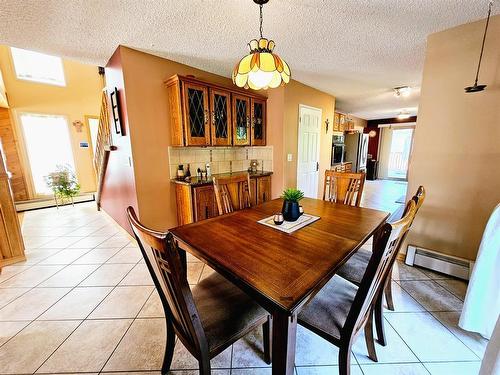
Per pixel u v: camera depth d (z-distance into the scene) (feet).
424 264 7.18
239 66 4.71
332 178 7.72
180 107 8.55
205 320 3.37
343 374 3.34
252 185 11.00
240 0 5.22
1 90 12.94
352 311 3.05
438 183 6.94
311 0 5.20
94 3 5.28
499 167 5.98
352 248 3.86
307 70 10.07
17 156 15.16
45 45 7.50
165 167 9.39
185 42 7.36
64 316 5.44
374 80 11.64
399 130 28.07
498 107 5.86
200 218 9.27
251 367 4.17
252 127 11.24
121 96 8.23
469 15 5.77
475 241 6.50
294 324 2.64
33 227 11.80
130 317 5.40
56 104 16.43
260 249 3.83
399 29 6.51
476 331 4.58
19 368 4.16
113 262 8.05
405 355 4.35
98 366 4.19
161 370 4.07
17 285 6.71
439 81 6.68
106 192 12.92
